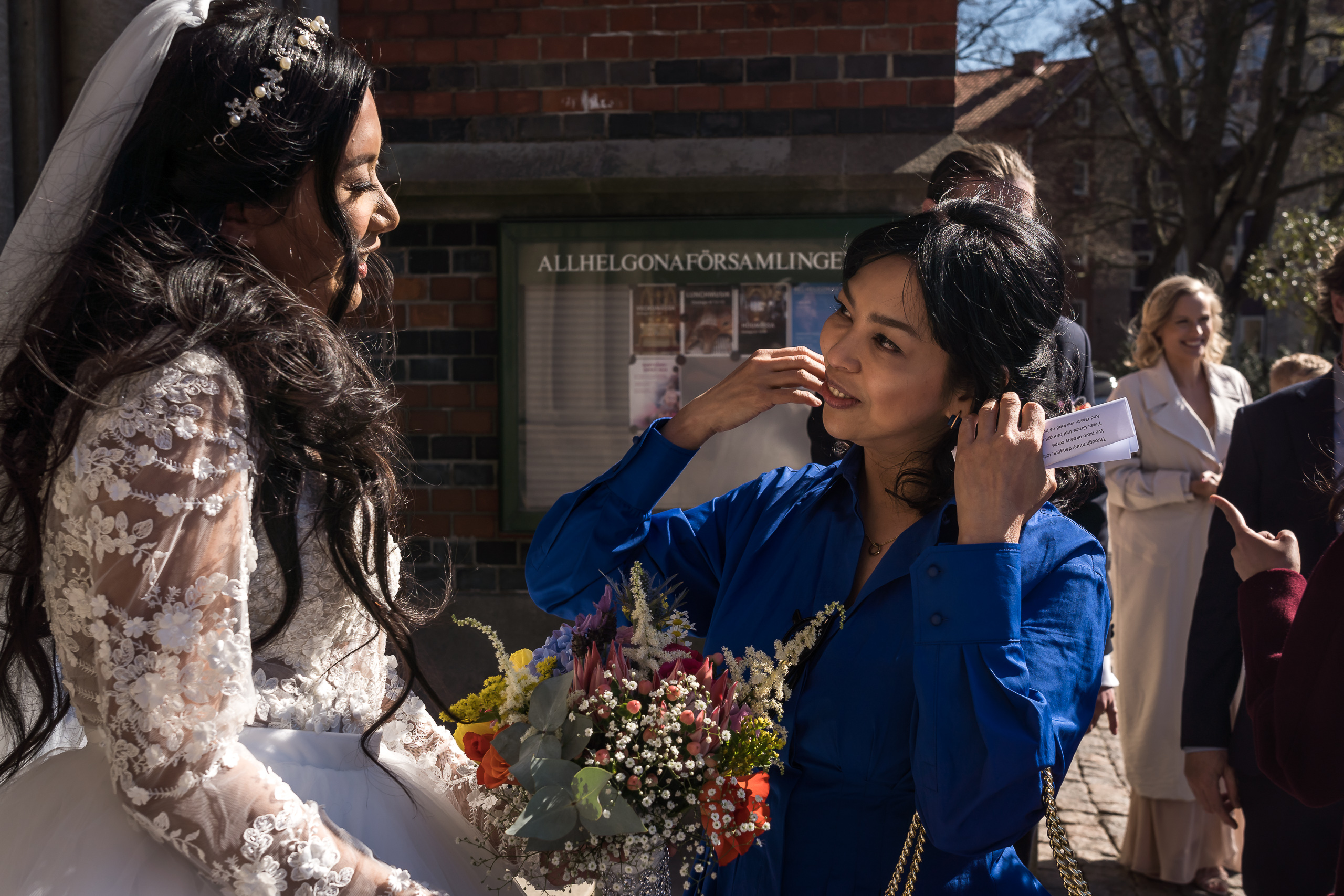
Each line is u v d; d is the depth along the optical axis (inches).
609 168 157.3
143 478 44.4
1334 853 91.7
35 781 53.9
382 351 79.3
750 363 64.2
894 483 59.7
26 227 54.1
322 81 52.9
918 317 54.9
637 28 159.8
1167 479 153.8
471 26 161.9
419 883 51.9
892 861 54.4
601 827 50.1
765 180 154.8
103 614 44.6
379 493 55.4
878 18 155.9
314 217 54.1
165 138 51.3
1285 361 186.2
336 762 56.2
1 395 50.2
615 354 161.5
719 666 60.2
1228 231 780.6
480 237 163.6
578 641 57.7
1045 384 56.6
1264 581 72.1
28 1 111.0
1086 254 932.0
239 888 46.1
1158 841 148.9
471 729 58.0
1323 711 59.4
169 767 44.9
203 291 48.8
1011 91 1111.6
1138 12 756.0
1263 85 751.7
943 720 50.2
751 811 51.7
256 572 51.4
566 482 162.6
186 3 53.9
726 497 70.2
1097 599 54.6
